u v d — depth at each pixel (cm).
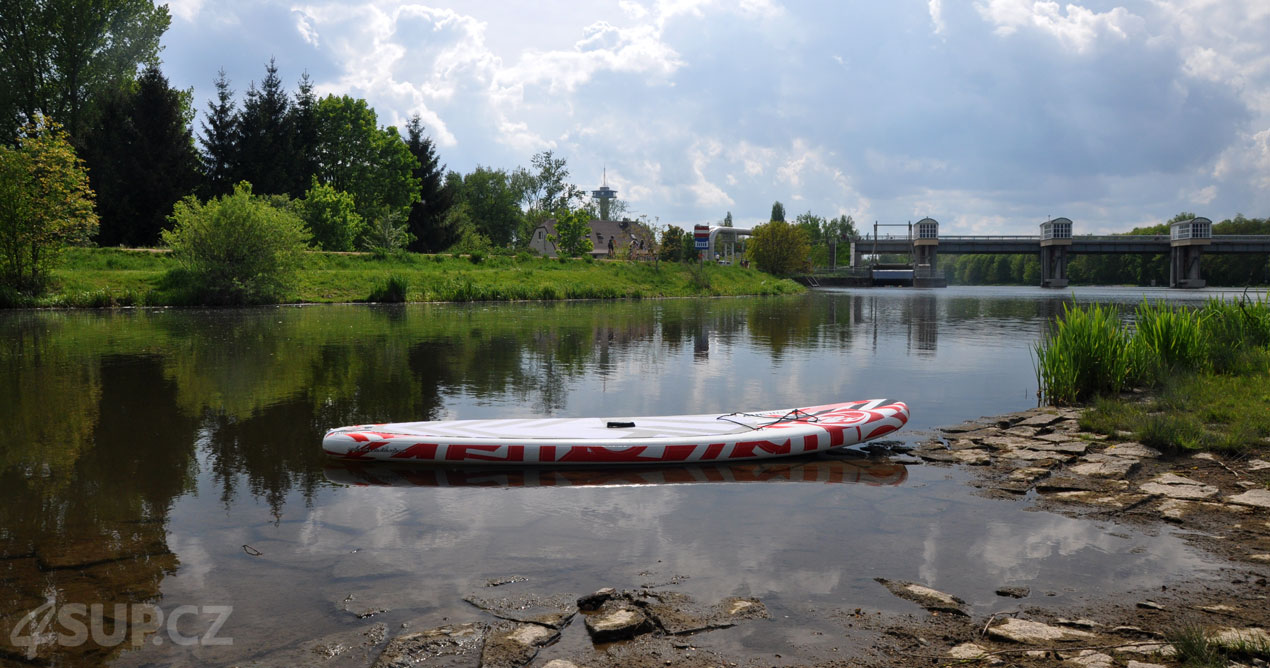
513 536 446
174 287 2814
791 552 420
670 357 1321
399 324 2008
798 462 622
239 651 309
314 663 299
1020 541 436
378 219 5128
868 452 655
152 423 761
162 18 4584
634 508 502
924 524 467
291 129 5156
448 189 6206
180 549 425
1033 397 934
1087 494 525
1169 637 311
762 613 342
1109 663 291
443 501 516
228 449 657
